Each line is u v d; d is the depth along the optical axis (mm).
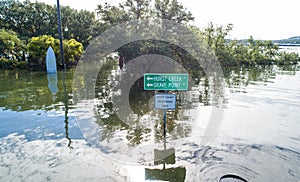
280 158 2621
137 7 8758
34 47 11508
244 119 3900
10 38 12750
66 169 2387
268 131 3400
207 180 2207
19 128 3453
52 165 2459
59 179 2223
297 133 3328
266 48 15867
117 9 9602
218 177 2250
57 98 5281
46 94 5707
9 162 2516
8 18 18547
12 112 4215
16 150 2783
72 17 19172
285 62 15641
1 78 8500
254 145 2936
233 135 3230
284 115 4148
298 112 4320
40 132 3314
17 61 12602
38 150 2785
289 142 3031
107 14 9805
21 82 7602
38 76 9000
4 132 3309
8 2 19406
